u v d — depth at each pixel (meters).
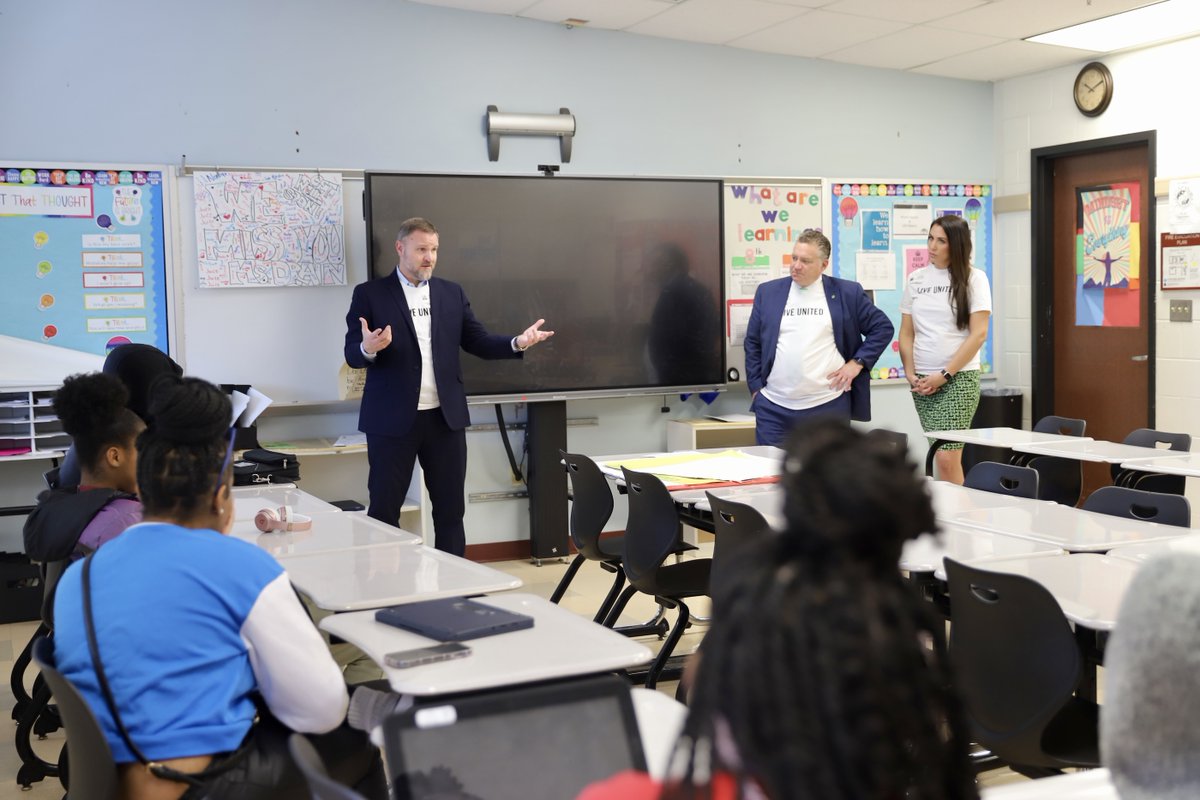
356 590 2.44
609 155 6.22
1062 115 6.87
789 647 0.85
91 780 1.83
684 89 6.37
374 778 2.25
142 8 5.25
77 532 2.61
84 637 1.87
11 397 4.93
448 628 2.06
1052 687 2.24
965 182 7.19
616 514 6.50
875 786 0.83
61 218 5.12
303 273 5.54
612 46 6.18
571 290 5.98
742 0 5.53
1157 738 0.81
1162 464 4.08
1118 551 2.82
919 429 7.09
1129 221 6.64
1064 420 5.36
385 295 4.62
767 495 3.66
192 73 5.36
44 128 5.12
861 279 6.86
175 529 1.95
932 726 0.87
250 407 4.10
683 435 6.27
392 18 5.70
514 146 5.99
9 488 5.14
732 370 6.49
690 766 0.90
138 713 1.85
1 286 5.05
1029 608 2.27
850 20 5.87
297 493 3.96
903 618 0.88
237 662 1.92
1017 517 3.31
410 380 4.63
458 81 5.85
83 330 5.18
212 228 5.35
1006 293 7.35
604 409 6.32
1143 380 6.64
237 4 5.42
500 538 6.13
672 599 3.86
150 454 1.97
